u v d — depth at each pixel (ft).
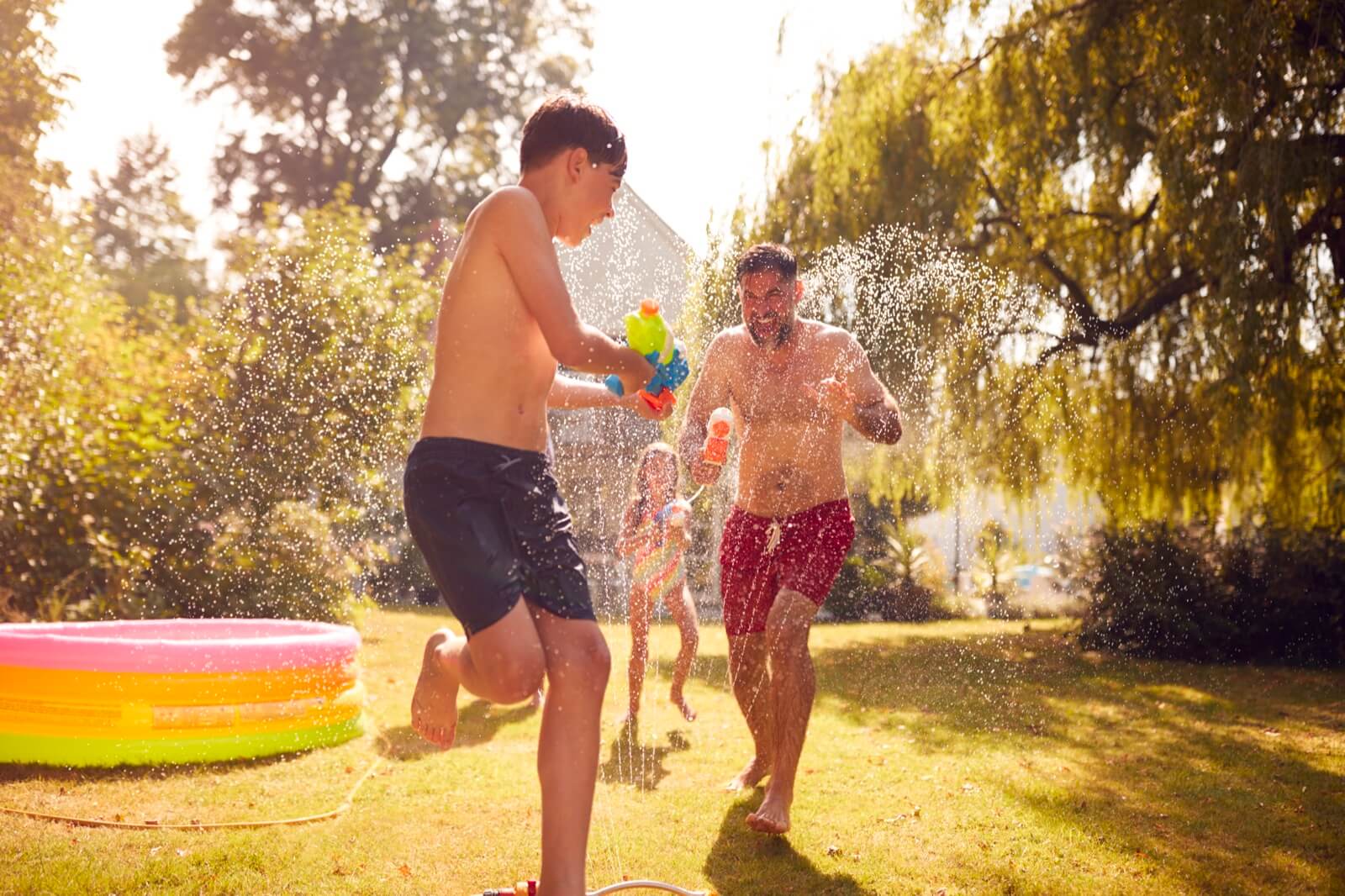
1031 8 33.47
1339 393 29.66
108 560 23.38
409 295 34.22
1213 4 27.63
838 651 29.55
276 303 30.60
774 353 11.80
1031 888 9.36
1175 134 29.22
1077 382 33.99
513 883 9.22
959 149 34.73
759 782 13.16
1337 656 28.66
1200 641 28.78
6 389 22.84
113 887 8.97
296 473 28.94
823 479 11.60
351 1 85.81
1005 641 32.12
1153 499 32.96
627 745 15.88
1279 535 29.89
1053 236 34.94
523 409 7.27
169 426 25.34
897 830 11.21
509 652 6.63
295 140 87.04
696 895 8.32
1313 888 9.46
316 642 15.48
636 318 7.89
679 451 11.95
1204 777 14.02
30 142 34.47
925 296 34.30
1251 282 27.30
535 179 7.58
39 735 13.84
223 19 83.66
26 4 34.53
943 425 34.76
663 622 32.37
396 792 12.67
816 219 34.78
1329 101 27.20
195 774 13.64
